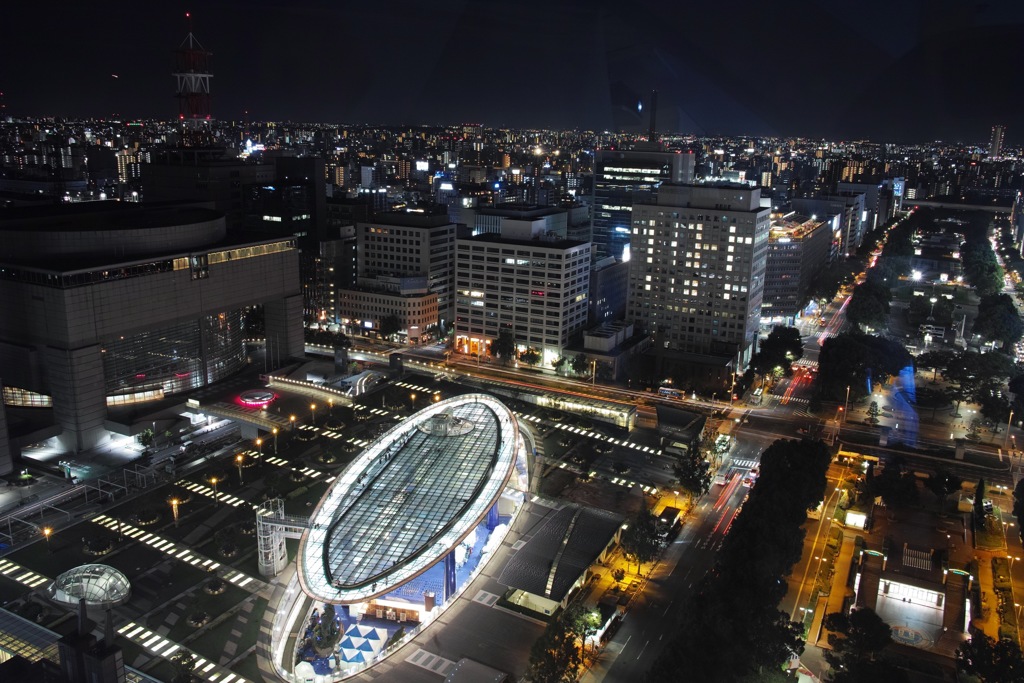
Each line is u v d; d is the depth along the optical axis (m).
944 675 159.38
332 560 176.62
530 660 152.88
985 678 151.38
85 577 179.88
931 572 194.12
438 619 174.25
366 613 183.50
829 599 189.75
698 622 160.12
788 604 186.75
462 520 187.25
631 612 183.62
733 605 162.00
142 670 158.12
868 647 157.50
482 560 194.88
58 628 169.50
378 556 176.50
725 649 151.00
